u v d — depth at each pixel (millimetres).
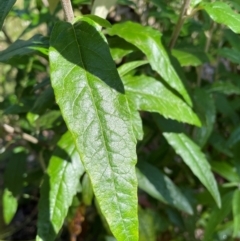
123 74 145
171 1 205
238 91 185
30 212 317
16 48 126
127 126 99
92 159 97
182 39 191
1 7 110
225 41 214
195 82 210
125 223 97
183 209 177
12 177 204
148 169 176
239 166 199
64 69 103
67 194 140
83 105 100
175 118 142
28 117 155
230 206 189
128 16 216
